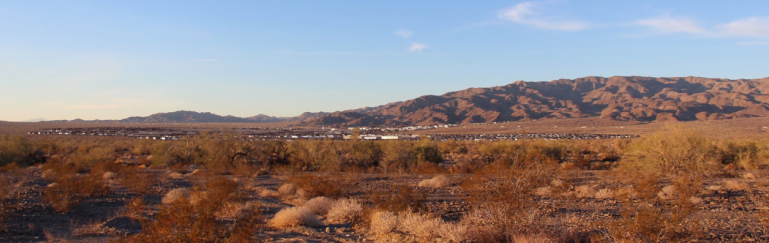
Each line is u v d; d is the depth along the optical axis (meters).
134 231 9.70
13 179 18.62
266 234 9.57
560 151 37.81
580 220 9.46
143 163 38.28
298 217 10.86
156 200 15.45
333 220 11.75
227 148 35.06
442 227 9.06
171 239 6.76
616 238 7.79
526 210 8.32
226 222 9.68
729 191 16.44
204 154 35.62
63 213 11.70
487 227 8.47
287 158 36.53
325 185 16.22
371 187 19.59
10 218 10.26
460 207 13.55
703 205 13.50
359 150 34.06
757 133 79.00
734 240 8.81
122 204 14.00
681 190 8.87
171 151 35.88
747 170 25.39
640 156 23.39
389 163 31.88
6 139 37.91
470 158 38.59
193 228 6.73
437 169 28.41
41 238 8.78
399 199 11.76
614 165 31.31
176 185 20.47
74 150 48.91
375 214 10.70
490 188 8.59
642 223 7.71
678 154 21.36
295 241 8.80
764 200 13.20
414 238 9.11
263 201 15.31
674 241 7.76
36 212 11.45
